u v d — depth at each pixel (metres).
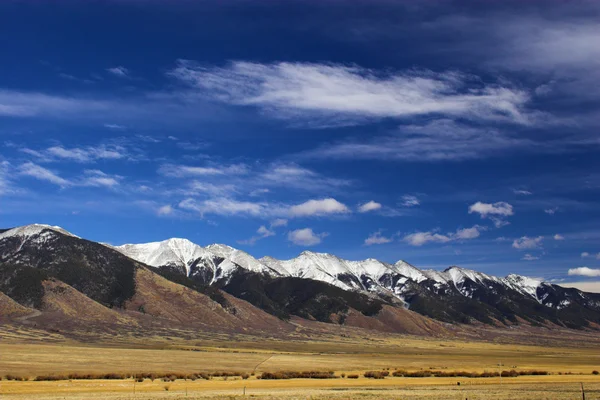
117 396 78.62
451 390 89.56
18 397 77.50
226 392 85.00
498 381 110.12
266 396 78.19
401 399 74.25
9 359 140.88
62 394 82.19
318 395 79.81
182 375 117.94
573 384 101.31
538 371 133.75
